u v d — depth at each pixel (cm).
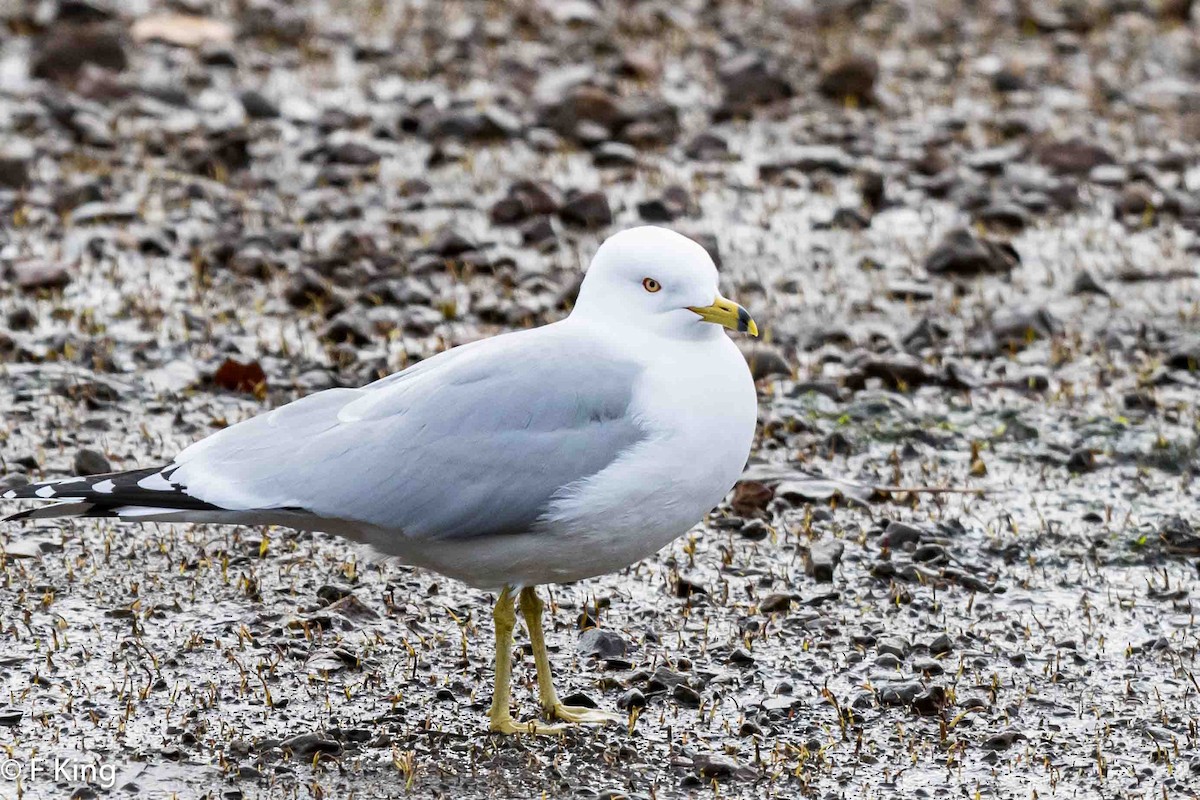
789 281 1688
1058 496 1254
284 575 1093
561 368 891
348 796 831
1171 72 2520
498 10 2712
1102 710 947
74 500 891
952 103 2333
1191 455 1321
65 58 2236
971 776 873
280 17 2527
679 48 2534
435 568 920
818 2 2808
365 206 1856
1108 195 1975
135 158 1964
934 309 1647
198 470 892
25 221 1748
